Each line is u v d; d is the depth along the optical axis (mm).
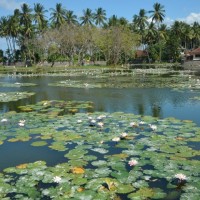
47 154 7855
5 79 35438
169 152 7613
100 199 5414
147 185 5906
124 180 6113
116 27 67688
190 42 94438
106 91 21062
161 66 66875
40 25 71688
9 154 7969
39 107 14523
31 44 69562
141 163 6934
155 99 16844
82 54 69625
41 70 56375
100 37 65250
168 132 9383
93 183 5973
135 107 14477
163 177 6223
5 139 9227
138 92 20156
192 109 13625
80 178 6199
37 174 6461
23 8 69750
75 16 77062
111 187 5809
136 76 35656
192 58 75125
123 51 69375
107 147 8164
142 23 81875
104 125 10414
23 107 14547
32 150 8195
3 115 12555
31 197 5547
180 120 11086
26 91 22031
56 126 10398
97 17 79688
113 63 68625
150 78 31906
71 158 7371
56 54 67875
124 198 5461
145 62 87312
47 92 21125
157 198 5457
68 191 5695
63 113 12969
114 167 6758
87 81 29688
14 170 6688
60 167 6801
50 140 8969
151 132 9445
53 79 33969
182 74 37625
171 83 25688
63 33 63750
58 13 75375
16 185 6000
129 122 10812
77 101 16516
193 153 7527
